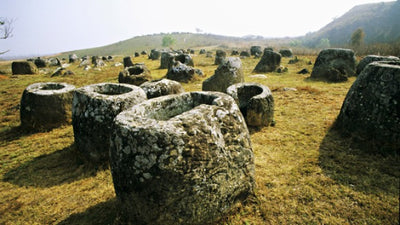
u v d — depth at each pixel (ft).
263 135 15.67
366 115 12.98
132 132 6.88
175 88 21.02
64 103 18.76
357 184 9.92
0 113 23.38
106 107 12.36
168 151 6.57
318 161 11.89
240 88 19.72
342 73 33.71
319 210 8.63
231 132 8.21
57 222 8.91
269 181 10.41
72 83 38.88
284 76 39.42
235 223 8.12
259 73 43.60
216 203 7.63
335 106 20.62
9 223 8.96
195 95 10.68
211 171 7.23
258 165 11.91
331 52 35.81
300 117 18.61
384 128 11.98
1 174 12.55
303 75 39.78
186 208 7.04
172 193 6.79
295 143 14.20
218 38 401.29
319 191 9.63
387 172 10.58
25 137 17.37
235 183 8.24
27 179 11.94
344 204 8.85
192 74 37.09
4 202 10.19
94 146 12.76
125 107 12.73
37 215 9.32
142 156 6.72
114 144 7.49
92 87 14.70
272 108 17.34
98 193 10.47
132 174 6.96
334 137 14.42
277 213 8.59
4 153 14.89
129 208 7.52
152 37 382.22
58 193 10.68
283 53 76.69
